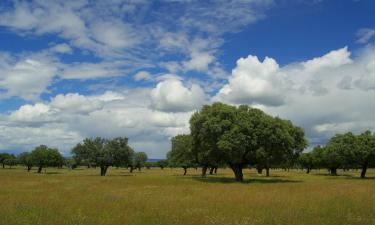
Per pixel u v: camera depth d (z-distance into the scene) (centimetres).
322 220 1905
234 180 7119
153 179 6838
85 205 2500
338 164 10456
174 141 10806
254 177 9131
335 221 1878
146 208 2386
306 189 4131
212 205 2569
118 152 10562
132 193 3603
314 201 2797
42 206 2409
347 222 1858
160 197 3178
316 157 12706
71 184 5016
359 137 8894
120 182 5631
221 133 6769
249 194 3466
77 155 10544
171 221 1869
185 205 2567
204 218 1978
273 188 4391
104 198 3025
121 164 10812
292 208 2381
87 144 10538
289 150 6944
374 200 2853
